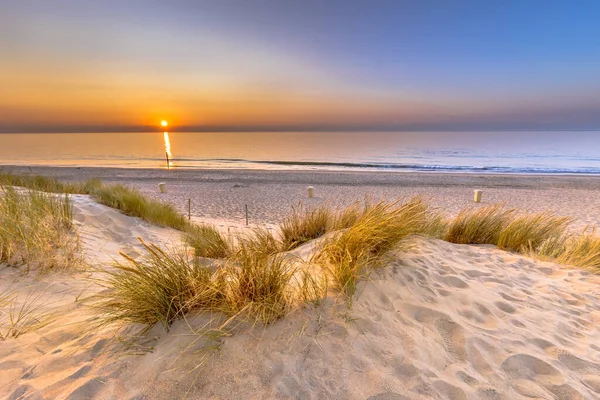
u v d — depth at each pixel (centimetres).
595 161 3488
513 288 299
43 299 233
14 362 161
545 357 192
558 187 1669
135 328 188
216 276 219
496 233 497
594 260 402
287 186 1698
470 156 4188
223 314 194
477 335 204
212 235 428
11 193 407
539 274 358
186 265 224
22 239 297
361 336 186
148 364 160
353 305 214
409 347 182
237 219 959
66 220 410
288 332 183
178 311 192
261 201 1300
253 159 3825
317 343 176
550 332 224
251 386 148
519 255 432
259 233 423
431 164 3209
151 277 204
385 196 1409
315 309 205
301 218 473
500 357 186
